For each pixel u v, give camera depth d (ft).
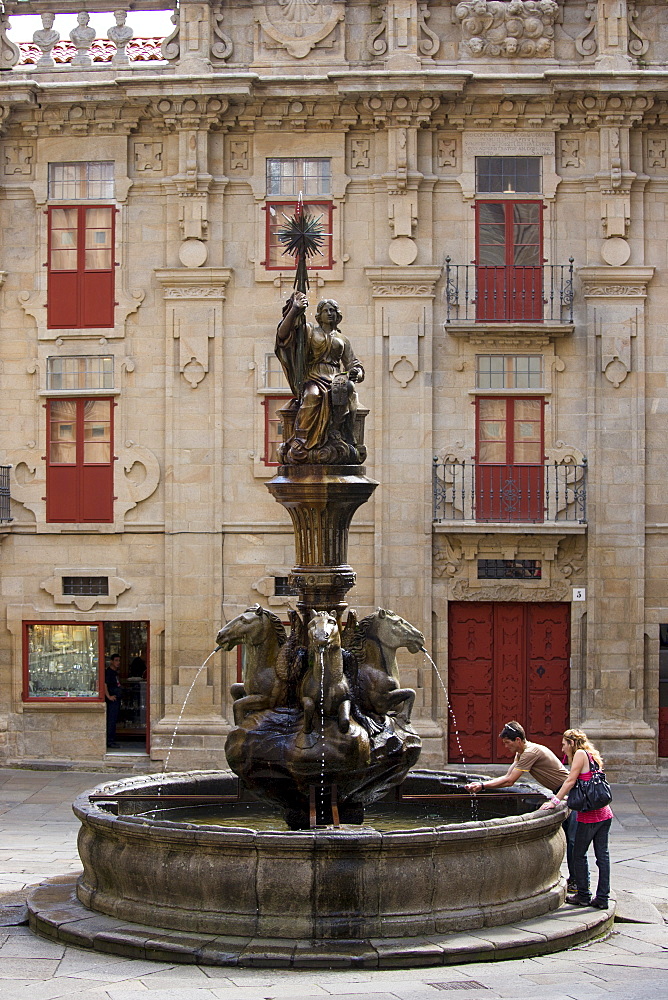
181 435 85.92
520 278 85.25
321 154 86.02
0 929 44.68
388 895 41.45
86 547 86.79
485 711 84.99
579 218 85.46
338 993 35.96
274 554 85.51
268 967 39.34
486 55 85.35
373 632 50.42
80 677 86.84
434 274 84.64
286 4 85.97
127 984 37.27
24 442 87.51
